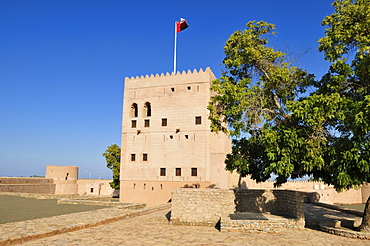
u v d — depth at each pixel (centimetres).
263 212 2342
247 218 2003
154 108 4578
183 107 4416
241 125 2120
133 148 4606
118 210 2708
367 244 1578
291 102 1864
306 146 1762
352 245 1552
